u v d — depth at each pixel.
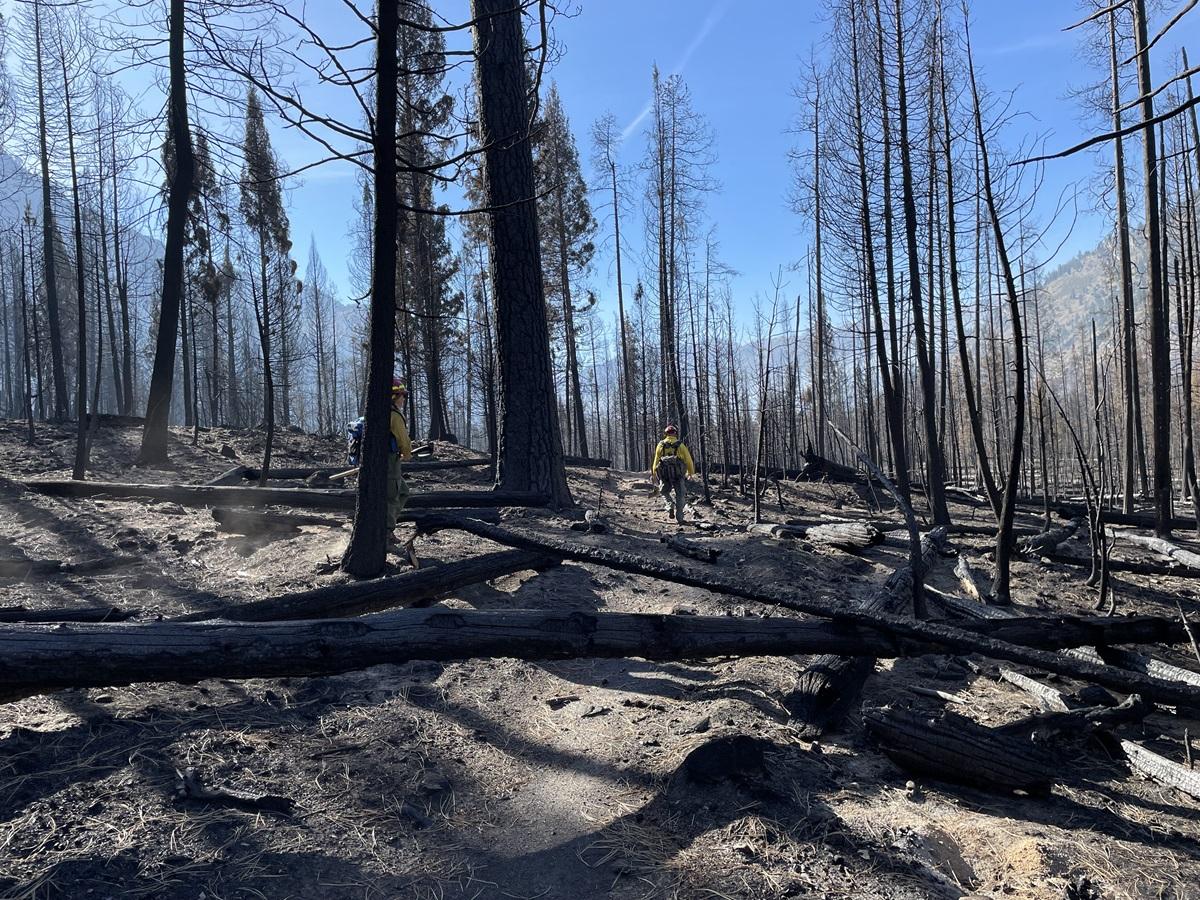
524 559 6.83
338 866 2.93
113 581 6.60
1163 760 4.28
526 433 10.98
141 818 3.06
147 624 3.63
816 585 8.32
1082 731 4.64
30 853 2.76
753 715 4.65
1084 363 33.03
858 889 2.90
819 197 18.22
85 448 12.40
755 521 12.54
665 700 4.98
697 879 2.94
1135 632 5.38
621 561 5.69
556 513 10.54
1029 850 3.27
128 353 27.58
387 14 6.28
